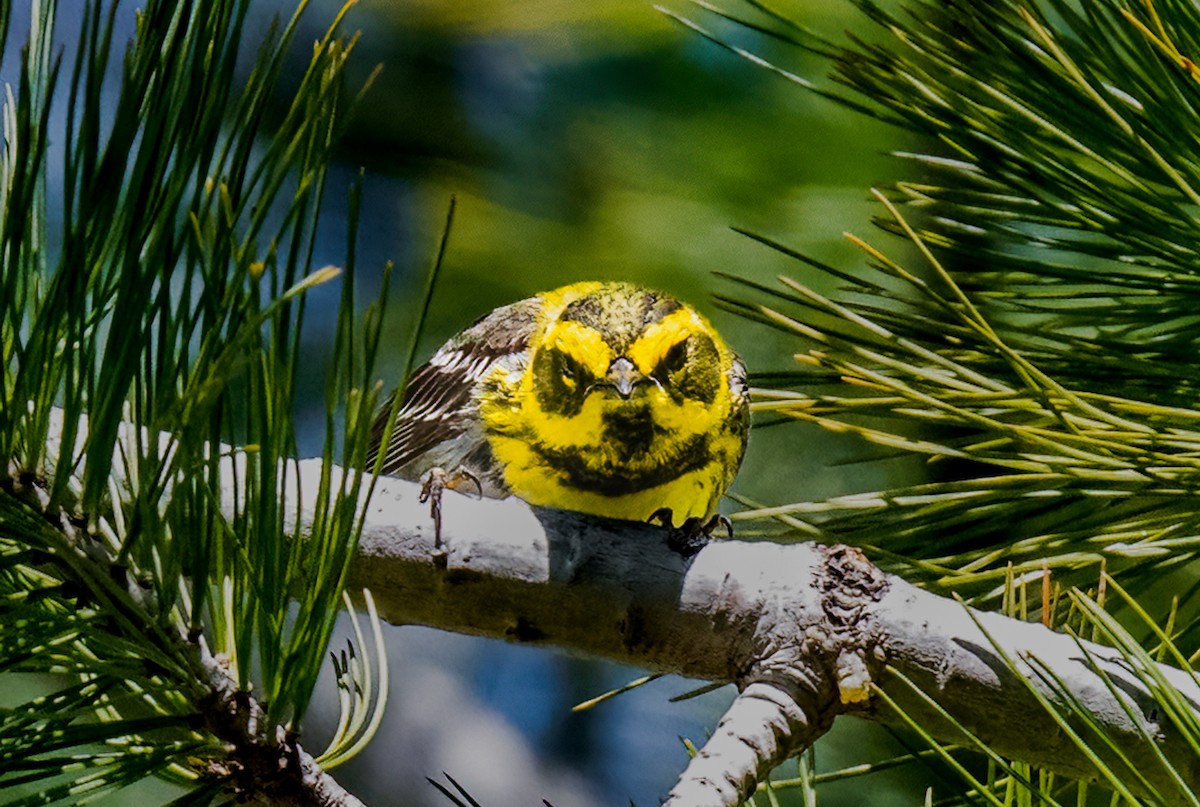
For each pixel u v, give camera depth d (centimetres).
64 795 182
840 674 185
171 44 171
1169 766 182
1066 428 186
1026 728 185
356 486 181
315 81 175
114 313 173
